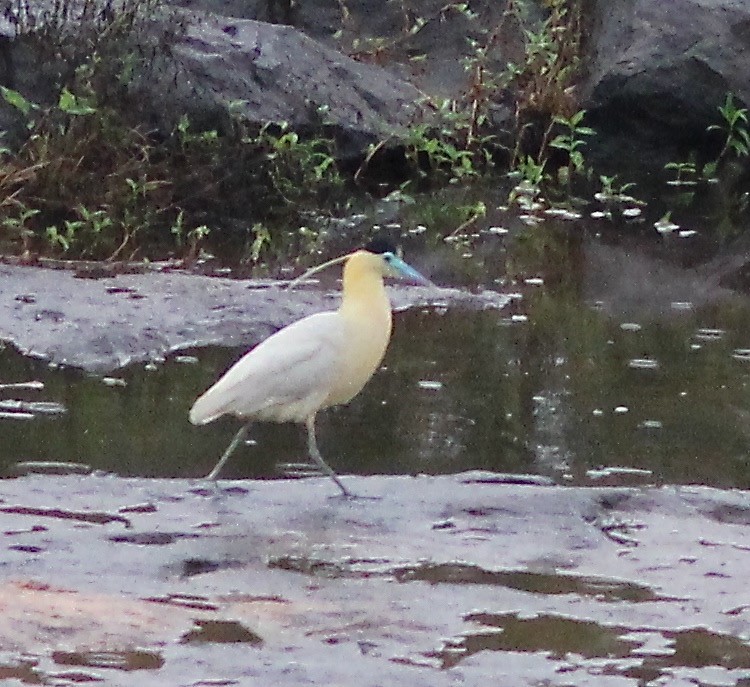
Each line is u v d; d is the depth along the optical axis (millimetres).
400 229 17312
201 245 16125
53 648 6926
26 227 16234
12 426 10711
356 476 9391
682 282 15188
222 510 8688
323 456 10281
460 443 10617
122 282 13930
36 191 16672
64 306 13109
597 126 21188
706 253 16453
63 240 15383
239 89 19453
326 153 19766
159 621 7227
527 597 7621
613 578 7902
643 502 8945
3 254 14977
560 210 18484
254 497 8914
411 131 19984
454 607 7465
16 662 6773
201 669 6738
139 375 11938
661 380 12062
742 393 11758
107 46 17953
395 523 8562
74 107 16438
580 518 8703
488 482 9305
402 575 7848
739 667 6895
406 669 6781
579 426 11000
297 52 20484
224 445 10461
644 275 15414
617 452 10492
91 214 16359
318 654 6918
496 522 8609
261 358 9016
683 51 20703
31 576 7684
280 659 6855
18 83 17812
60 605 7359
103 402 11289
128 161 17312
